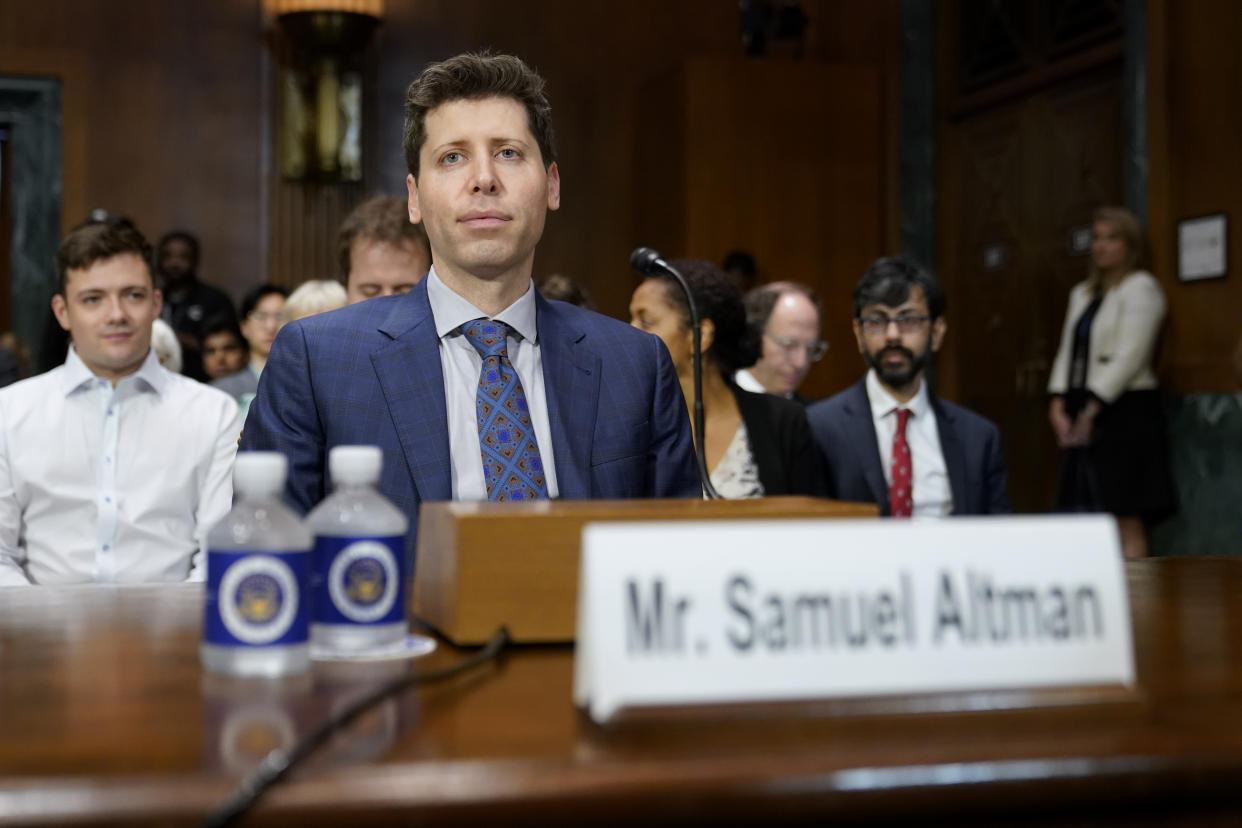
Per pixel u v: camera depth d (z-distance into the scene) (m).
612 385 1.88
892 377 3.31
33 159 7.80
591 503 1.30
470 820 0.74
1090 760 0.80
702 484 1.84
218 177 8.01
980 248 7.97
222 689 0.99
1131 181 6.15
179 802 0.72
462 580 1.17
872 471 3.27
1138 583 1.63
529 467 1.77
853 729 0.86
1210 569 1.79
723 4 8.76
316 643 1.15
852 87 8.30
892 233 8.38
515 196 1.79
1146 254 5.95
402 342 1.82
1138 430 5.72
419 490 1.74
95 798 0.72
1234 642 1.20
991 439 3.37
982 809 0.79
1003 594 0.92
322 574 1.14
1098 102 7.00
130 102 7.91
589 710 0.88
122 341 2.83
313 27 7.85
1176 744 0.83
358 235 3.08
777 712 0.86
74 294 2.83
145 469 2.87
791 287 4.22
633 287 8.63
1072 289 7.18
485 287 1.83
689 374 3.06
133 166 7.90
